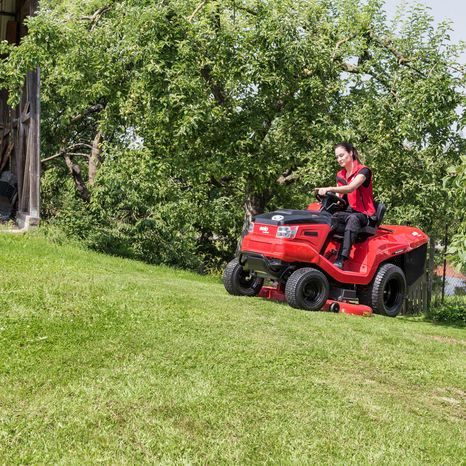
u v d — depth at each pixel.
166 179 16.53
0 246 12.02
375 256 9.94
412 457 4.62
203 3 15.15
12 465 4.09
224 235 23.91
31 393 5.13
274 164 15.25
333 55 15.51
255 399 5.34
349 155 9.81
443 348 7.82
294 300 9.13
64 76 16.25
